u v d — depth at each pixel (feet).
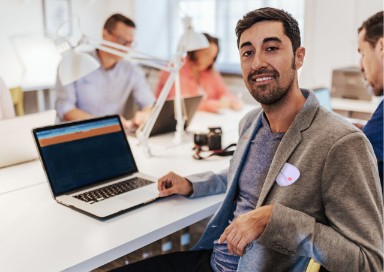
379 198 3.37
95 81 9.86
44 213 4.56
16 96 9.17
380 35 6.06
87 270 3.62
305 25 12.11
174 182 4.96
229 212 4.56
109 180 5.43
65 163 5.10
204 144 6.99
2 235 4.02
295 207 3.59
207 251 4.88
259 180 4.16
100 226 4.23
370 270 3.11
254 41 3.90
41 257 3.62
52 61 14.66
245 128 4.67
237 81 14.03
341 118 3.84
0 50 13.67
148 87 10.85
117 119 5.87
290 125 3.90
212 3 15.12
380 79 6.30
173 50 17.17
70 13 14.96
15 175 5.92
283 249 3.37
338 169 3.44
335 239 3.23
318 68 12.14
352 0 11.23
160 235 4.24
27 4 13.96
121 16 9.54
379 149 5.24
